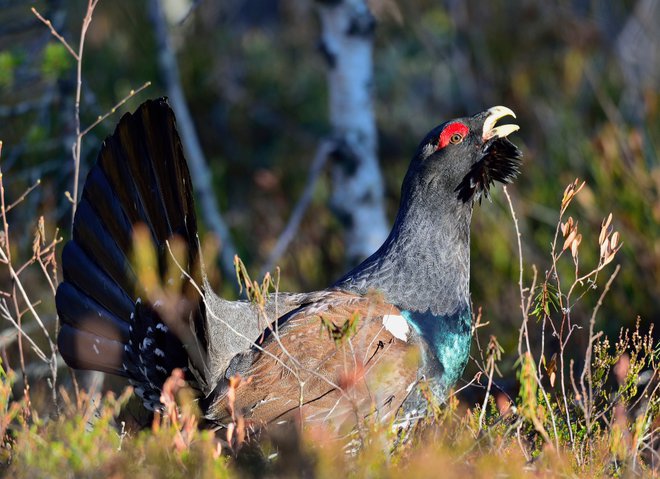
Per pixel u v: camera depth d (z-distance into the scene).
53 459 7.10
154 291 8.36
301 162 19.73
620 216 13.88
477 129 9.84
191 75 19.92
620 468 7.95
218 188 18.20
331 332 7.52
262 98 20.67
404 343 8.99
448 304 9.66
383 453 7.48
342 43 15.88
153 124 8.60
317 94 20.84
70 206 14.18
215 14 21.44
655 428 8.52
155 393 8.95
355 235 16.16
